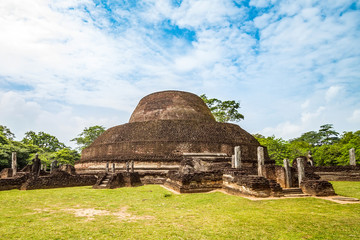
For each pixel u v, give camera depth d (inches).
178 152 927.0
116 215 331.3
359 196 486.3
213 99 1957.4
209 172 580.1
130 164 910.4
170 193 544.4
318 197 463.2
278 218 313.1
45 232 247.0
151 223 288.7
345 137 1878.7
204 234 247.0
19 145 1465.3
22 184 657.0
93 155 1099.9
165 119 1075.3
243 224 285.3
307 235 247.0
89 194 533.3
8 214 331.6
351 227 274.4
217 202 422.9
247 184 469.1
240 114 1971.0
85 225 276.4
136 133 1013.2
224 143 984.9
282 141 1641.2
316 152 1608.0
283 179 555.8
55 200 454.3
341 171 935.7
